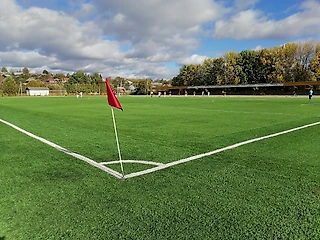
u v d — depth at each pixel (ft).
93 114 53.26
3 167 16.53
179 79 295.07
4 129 32.78
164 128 33.09
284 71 209.26
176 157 18.66
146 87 282.56
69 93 280.51
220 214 10.10
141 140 25.20
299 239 8.43
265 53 218.59
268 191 12.35
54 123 38.70
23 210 10.52
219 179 14.05
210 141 24.41
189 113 55.21
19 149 21.62
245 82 233.76
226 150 20.70
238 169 15.79
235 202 11.16
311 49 198.59
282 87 199.41
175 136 27.22
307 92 186.39
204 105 84.07
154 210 10.44
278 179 14.01
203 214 10.10
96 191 12.50
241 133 28.78
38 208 10.69
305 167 16.14
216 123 37.86
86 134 28.89
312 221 9.56
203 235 8.65
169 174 14.96
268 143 23.26
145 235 8.64
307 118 43.19
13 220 9.70
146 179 14.15
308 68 201.98
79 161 17.92
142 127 34.14
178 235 8.64
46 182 13.78
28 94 266.77
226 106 77.66
